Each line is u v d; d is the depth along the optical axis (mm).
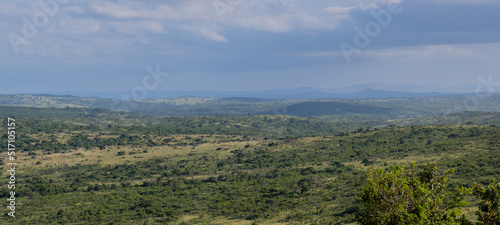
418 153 122625
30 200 101000
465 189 21719
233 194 100062
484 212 22734
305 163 137375
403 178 21609
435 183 22000
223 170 138375
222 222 77688
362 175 96938
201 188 109062
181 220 82062
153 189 110062
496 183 22750
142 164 151625
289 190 96062
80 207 93562
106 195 105500
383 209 21094
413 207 20938
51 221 82750
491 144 115438
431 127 164750
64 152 173125
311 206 80375
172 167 146625
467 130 152750
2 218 85500
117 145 195375
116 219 83812
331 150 156375
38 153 166750
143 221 82625
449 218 20656
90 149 183250
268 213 80750
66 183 121875
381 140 157125
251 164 145250
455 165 94312
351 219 64250
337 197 83438
